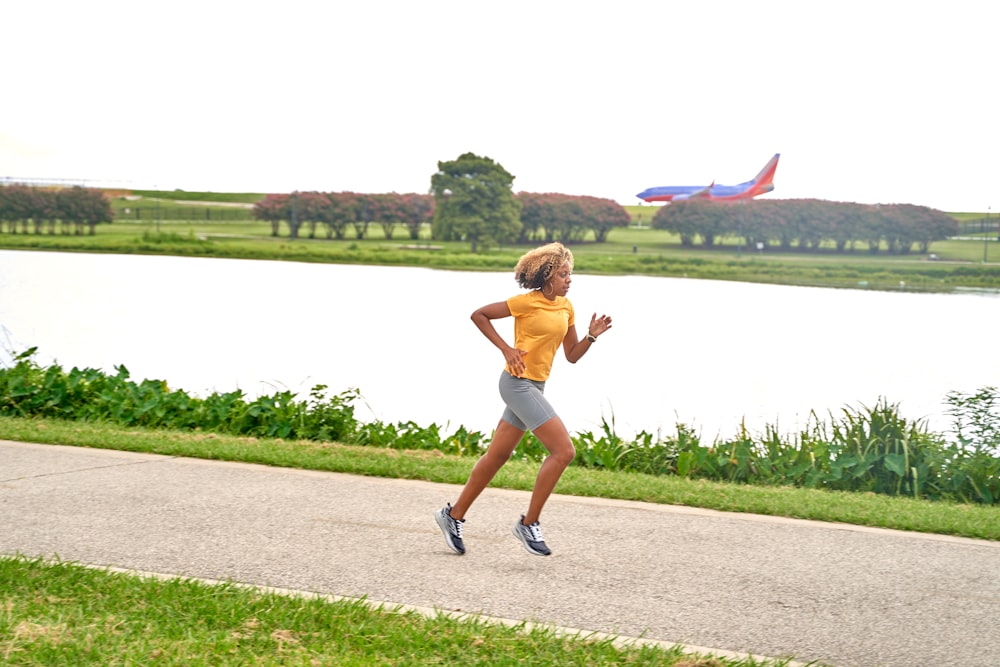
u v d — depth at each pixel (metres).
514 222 124.50
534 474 8.33
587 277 78.25
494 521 6.77
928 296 59.53
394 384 16.42
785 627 4.82
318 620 4.65
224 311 30.67
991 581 5.66
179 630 4.46
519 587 5.34
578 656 4.29
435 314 32.06
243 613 4.67
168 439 9.38
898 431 9.53
